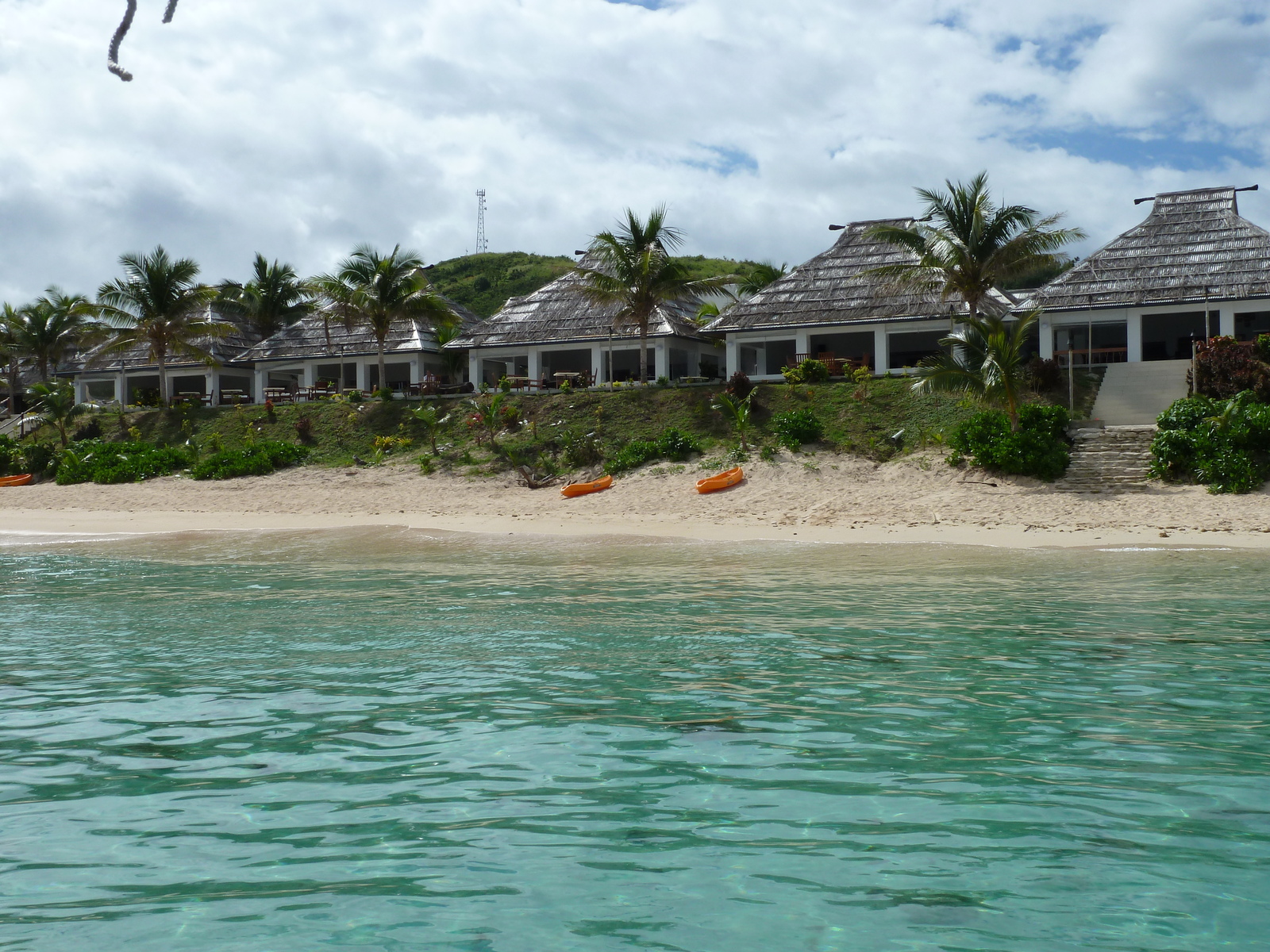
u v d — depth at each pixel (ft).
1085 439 91.45
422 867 14.82
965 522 72.38
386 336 156.66
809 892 13.83
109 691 26.00
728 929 12.80
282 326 197.16
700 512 82.17
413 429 125.49
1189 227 119.96
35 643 32.99
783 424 102.89
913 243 110.83
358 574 52.65
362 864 14.97
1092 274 118.62
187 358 174.81
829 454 98.99
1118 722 22.12
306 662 29.48
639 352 151.74
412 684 26.58
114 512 94.48
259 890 14.08
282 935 12.73
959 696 24.66
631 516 82.43
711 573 51.21
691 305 160.04
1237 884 13.96
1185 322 125.59
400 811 17.15
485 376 159.43
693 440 105.19
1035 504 77.15
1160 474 81.97
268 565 57.31
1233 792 17.58
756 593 43.45
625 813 16.93
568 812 16.98
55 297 186.39
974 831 15.92
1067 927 12.76
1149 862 14.71
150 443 137.80
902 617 36.55
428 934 12.73
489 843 15.67
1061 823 16.21
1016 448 85.61
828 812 16.88
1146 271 116.26
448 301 177.68
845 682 26.25
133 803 17.66
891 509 78.07
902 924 12.87
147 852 15.48
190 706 24.41
